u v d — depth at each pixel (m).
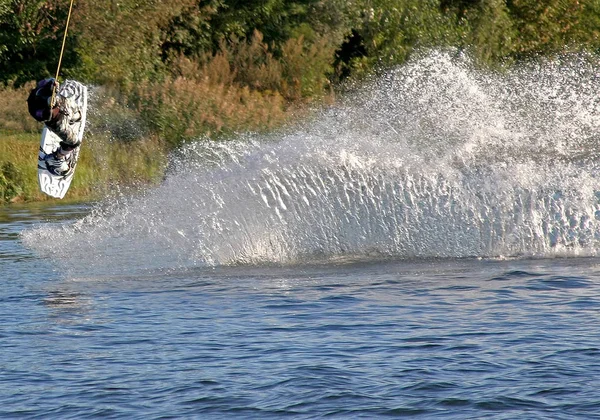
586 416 16.67
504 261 32.66
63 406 17.78
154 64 85.69
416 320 23.70
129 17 84.62
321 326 23.30
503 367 19.44
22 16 85.06
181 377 19.31
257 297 27.14
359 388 18.36
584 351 20.41
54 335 23.16
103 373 19.75
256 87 83.69
